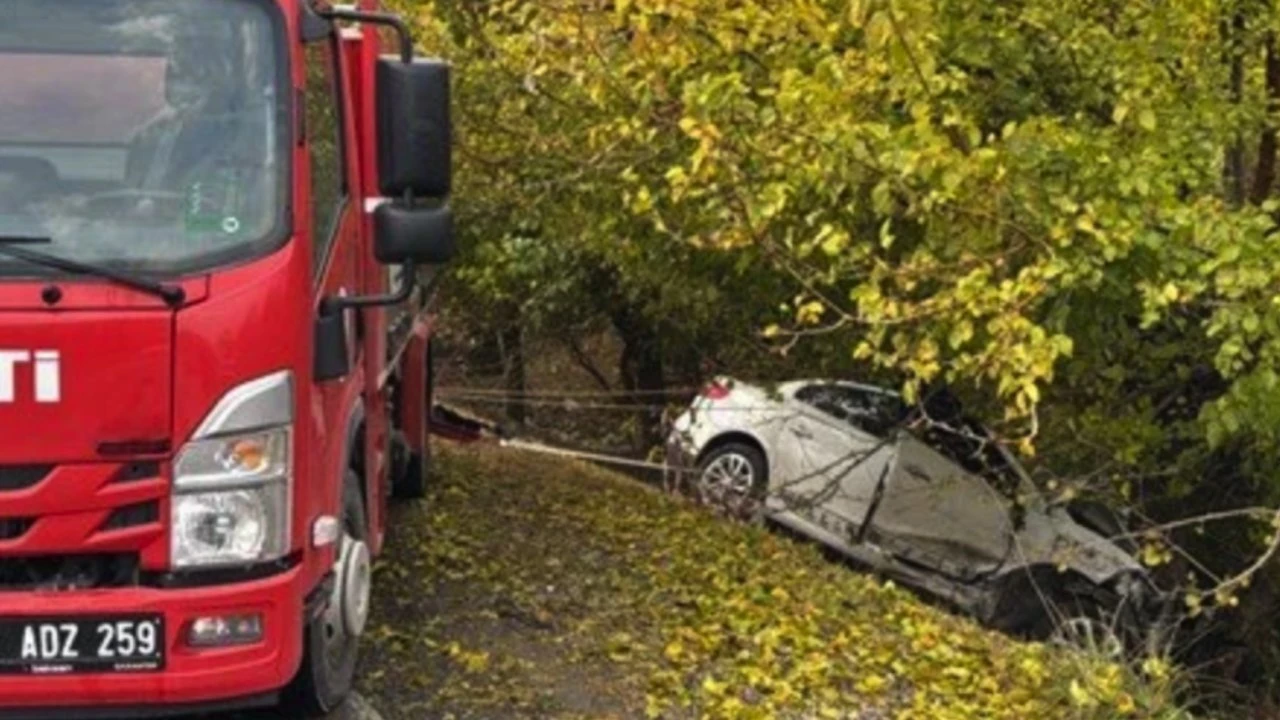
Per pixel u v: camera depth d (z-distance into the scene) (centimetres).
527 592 784
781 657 728
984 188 689
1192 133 801
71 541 434
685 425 1334
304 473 465
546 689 639
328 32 501
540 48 869
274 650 454
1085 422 901
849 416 1268
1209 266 684
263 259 452
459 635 698
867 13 674
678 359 1565
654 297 1328
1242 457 938
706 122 725
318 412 485
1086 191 709
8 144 453
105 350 433
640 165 915
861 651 761
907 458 1216
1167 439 931
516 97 1045
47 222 445
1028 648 786
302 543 465
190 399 439
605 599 793
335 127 551
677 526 1037
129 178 455
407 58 489
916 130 682
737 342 1280
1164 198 713
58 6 464
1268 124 862
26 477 432
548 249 1368
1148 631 897
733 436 1310
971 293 671
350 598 554
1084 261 698
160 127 460
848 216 768
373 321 636
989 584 1166
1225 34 860
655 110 845
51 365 430
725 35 771
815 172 716
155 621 440
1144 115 732
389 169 489
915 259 710
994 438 859
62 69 461
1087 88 826
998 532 1169
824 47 735
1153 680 741
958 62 784
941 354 757
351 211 573
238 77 466
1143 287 698
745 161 736
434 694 619
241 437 444
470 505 998
